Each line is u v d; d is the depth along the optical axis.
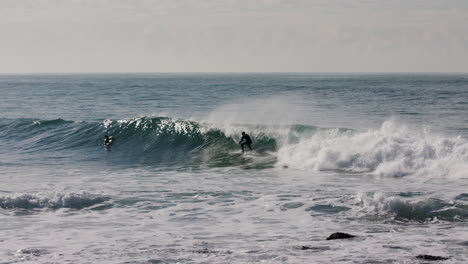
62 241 24.12
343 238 24.02
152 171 48.16
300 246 22.69
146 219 28.75
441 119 98.19
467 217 27.28
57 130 71.38
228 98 176.62
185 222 28.00
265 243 23.38
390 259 20.48
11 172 47.28
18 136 70.88
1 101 174.88
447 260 20.19
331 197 32.97
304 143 52.44
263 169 48.03
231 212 30.12
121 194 35.41
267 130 58.19
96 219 28.75
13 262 20.75
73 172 47.47
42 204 31.75
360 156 46.12
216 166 50.81
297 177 42.75
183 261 20.64
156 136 64.19
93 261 20.77
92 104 156.38
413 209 28.64
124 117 114.88
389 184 38.47
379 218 27.77
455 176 40.97
